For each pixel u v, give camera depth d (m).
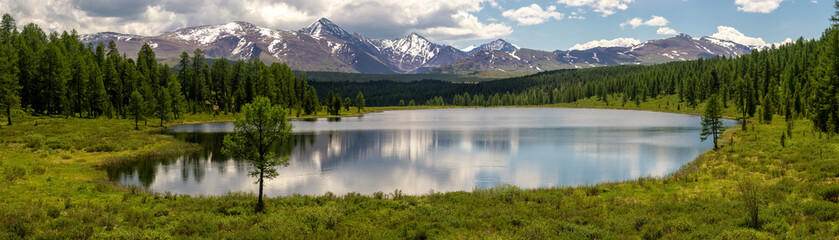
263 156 27.00
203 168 49.25
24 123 75.19
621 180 44.75
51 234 17.55
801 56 174.50
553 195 29.83
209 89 155.00
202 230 19.62
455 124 129.00
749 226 19.00
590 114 186.75
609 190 32.69
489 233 19.17
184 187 39.78
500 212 23.84
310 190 40.28
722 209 22.59
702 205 24.22
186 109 133.00
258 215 23.36
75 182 34.12
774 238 16.75
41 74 93.12
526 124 127.38
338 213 22.97
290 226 20.19
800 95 104.06
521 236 18.53
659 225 19.55
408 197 30.72
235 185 41.25
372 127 116.00
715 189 30.64
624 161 57.50
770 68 176.12
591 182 44.03
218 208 25.08
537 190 33.56
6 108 71.88
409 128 112.62
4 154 44.12
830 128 54.38
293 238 18.14
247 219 22.34
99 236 18.16
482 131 103.62
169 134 85.19
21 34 123.25
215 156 57.69
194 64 152.75
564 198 29.05
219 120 126.81
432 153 65.88
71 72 101.12
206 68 158.12
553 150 68.81
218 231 19.89
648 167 52.66
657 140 80.69
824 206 20.84
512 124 127.94
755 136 65.81
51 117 89.25
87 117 100.88
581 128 110.69
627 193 31.22
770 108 101.94
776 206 21.86
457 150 69.44
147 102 99.50
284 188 41.03
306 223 21.27
